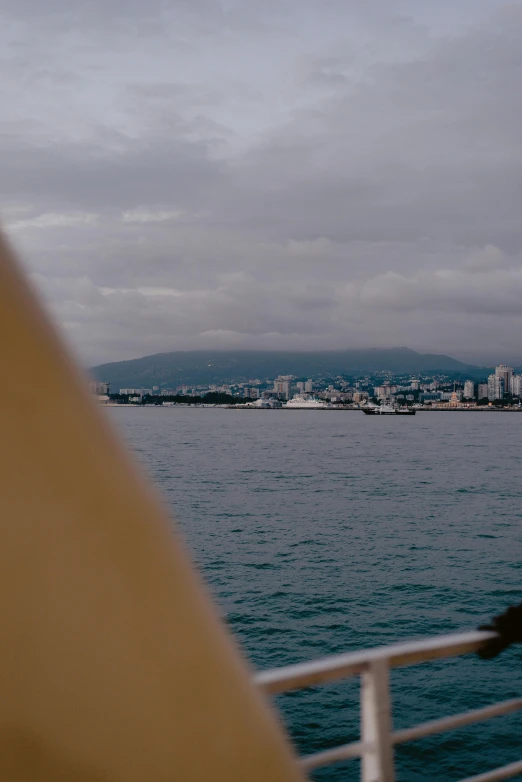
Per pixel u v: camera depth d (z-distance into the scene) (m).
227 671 0.55
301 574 19.17
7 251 0.46
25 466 0.45
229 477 45.31
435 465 56.25
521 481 44.66
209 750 0.53
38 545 0.46
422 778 8.25
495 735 9.08
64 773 0.47
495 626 1.81
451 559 21.34
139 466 0.54
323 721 9.71
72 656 0.47
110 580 0.48
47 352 0.47
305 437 99.56
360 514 30.53
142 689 0.49
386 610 15.88
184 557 0.54
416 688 10.88
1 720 0.45
